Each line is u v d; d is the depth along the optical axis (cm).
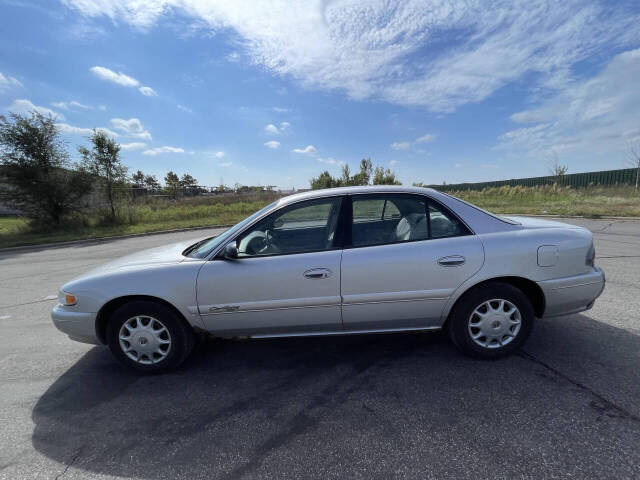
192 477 182
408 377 269
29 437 221
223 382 278
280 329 290
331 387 262
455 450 191
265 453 197
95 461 197
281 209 300
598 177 2500
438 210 295
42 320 452
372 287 277
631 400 228
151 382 284
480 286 283
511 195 2091
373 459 188
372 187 311
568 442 193
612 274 516
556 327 344
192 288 280
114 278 286
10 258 1055
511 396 238
